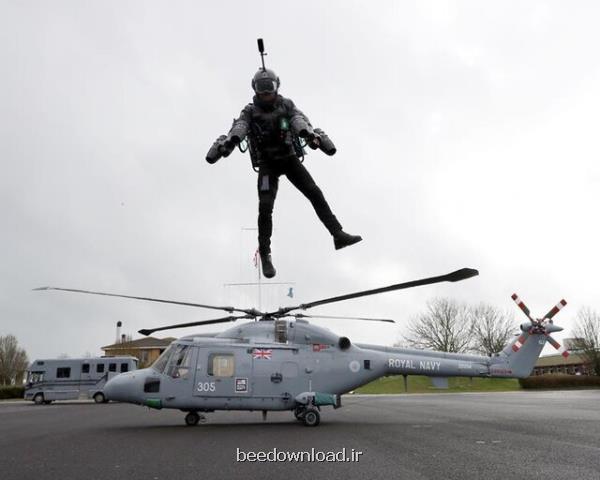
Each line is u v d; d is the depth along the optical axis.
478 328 71.06
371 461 6.59
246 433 10.59
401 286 8.63
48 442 9.29
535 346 16.22
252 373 13.24
